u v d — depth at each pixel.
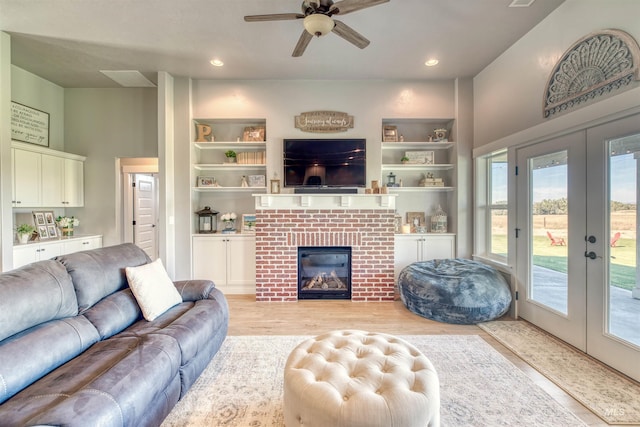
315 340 1.81
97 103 4.50
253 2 2.61
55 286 1.69
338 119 4.20
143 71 3.94
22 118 3.92
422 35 3.12
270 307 3.68
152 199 5.71
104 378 1.33
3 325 1.36
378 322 3.19
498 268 3.57
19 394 1.27
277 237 3.96
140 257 2.53
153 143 4.49
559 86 2.70
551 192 2.81
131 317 2.07
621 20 2.15
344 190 4.21
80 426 1.07
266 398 1.91
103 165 4.53
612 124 2.19
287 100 4.24
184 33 3.08
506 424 1.66
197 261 4.19
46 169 3.92
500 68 3.56
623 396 1.90
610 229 2.23
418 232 4.38
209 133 4.36
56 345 1.51
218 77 4.14
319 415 1.28
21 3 2.58
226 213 4.52
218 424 1.68
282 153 4.24
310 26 2.22
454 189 4.29
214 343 2.26
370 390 1.35
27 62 3.69
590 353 2.38
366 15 2.78
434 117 4.25
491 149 3.70
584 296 2.44
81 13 2.74
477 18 2.84
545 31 2.85
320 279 4.14
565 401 1.86
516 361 2.35
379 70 3.93
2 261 3.03
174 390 1.72
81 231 4.55
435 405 1.36
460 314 3.03
